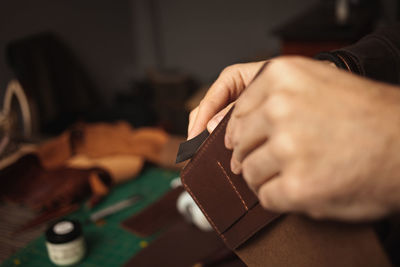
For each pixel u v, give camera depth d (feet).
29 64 9.24
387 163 0.75
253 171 0.89
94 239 2.89
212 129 1.38
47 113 9.56
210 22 12.90
